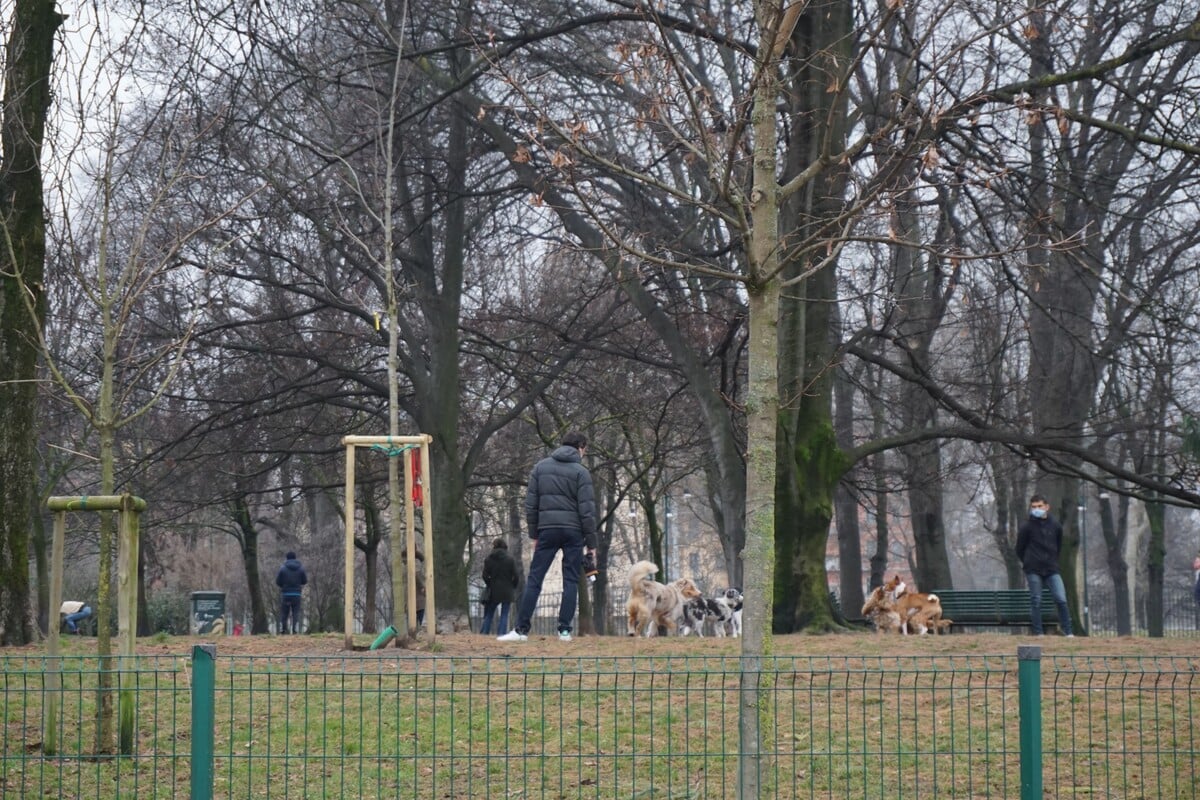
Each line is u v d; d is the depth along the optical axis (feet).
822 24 57.36
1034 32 23.77
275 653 41.39
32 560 88.63
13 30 43.60
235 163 71.00
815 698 33.30
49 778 25.66
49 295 64.75
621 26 67.72
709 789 24.68
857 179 31.50
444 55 75.00
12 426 48.26
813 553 60.85
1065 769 26.86
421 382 84.53
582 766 26.48
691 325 82.79
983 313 79.71
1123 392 100.32
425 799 24.27
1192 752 24.22
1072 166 67.67
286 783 22.58
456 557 84.28
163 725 29.63
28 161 46.55
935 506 102.32
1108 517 126.62
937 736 29.12
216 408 86.94
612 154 66.23
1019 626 76.59
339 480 112.78
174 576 159.12
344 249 78.48
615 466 121.60
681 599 59.11
